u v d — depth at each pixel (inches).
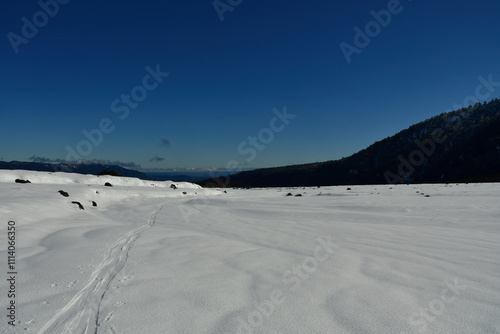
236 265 173.8
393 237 273.9
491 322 107.4
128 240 239.1
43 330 95.3
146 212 514.6
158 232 286.4
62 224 312.5
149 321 103.0
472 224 359.6
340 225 359.3
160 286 136.2
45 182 756.0
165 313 109.2
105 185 880.3
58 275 146.8
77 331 95.3
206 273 157.3
